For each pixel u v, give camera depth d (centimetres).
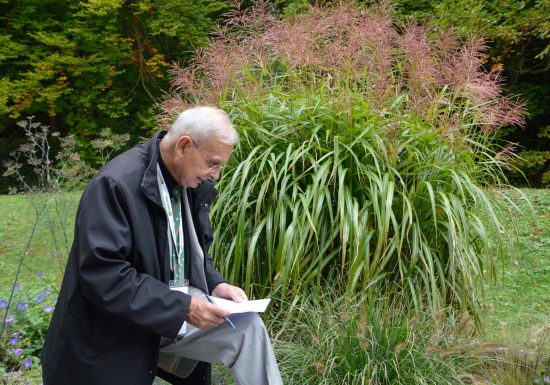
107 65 1364
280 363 309
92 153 1427
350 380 292
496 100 409
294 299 341
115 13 1315
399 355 296
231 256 367
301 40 396
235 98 407
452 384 297
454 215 350
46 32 1355
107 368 218
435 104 394
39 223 491
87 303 219
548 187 1147
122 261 212
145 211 223
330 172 359
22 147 483
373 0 509
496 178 410
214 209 361
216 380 325
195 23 1327
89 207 215
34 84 1343
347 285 326
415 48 404
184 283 252
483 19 1017
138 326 212
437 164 368
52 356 221
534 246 665
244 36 451
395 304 338
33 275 598
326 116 374
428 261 342
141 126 1471
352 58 394
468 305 372
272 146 363
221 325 250
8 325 382
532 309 518
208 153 229
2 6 1398
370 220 360
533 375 318
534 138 1329
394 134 355
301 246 328
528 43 1124
